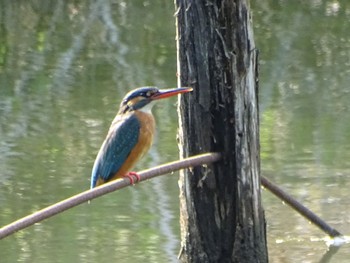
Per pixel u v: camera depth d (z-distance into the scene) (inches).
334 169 538.3
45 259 419.5
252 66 367.9
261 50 861.2
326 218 464.1
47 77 786.2
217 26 362.3
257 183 378.9
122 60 833.5
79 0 1026.7
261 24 956.6
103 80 772.0
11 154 584.1
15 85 764.6
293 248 434.3
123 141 390.0
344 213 469.4
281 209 486.3
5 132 635.5
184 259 392.5
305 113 665.6
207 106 369.1
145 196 505.0
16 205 493.4
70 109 690.2
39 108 693.9
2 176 540.7
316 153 570.9
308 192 504.4
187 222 388.2
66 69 812.6
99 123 652.1
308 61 819.4
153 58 838.5
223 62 364.5
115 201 498.9
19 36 932.6
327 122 639.1
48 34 936.9
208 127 371.2
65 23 973.2
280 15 988.6
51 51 875.4
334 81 753.0
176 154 574.2
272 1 1042.1
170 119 645.9
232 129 370.0
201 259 386.6
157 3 1029.8
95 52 869.8
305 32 919.0
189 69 369.1
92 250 428.5
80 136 620.4
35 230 459.2
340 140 593.9
